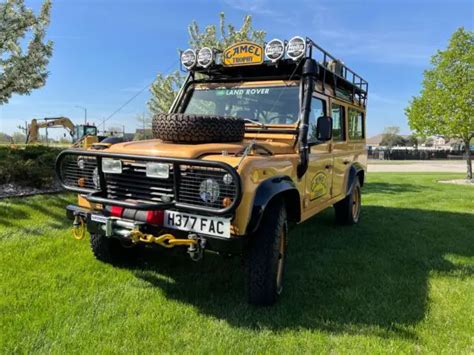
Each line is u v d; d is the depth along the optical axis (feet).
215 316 10.34
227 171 8.79
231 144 11.18
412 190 38.96
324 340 9.33
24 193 22.76
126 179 10.62
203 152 10.02
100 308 10.50
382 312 10.84
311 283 12.85
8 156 26.20
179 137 10.82
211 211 9.04
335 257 15.79
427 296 12.03
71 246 15.47
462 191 38.19
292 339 9.31
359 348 9.04
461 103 44.57
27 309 10.29
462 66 45.21
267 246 10.58
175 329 9.61
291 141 13.33
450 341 9.46
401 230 20.65
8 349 8.49
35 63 29.94
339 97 18.02
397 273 14.05
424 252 16.70
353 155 20.89
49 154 27.91
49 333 9.18
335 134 17.84
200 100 16.06
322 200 16.16
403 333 9.77
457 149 179.93
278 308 10.85
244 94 15.29
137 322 9.81
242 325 9.91
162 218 10.12
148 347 8.77
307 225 21.65
